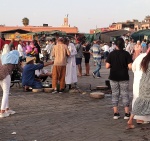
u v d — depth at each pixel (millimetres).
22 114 9102
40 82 13148
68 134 7363
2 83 8812
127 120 8391
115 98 8516
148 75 7273
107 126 7914
